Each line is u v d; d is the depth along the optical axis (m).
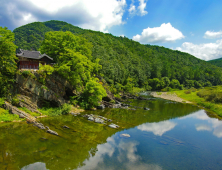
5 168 13.25
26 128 22.78
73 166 14.61
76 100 39.75
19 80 30.30
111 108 45.00
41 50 47.03
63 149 17.62
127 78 97.19
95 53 75.94
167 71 150.25
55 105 35.16
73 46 45.59
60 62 38.25
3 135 19.89
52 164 14.58
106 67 73.81
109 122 30.06
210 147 21.56
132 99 69.75
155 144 21.16
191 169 15.65
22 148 17.02
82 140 20.48
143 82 117.12
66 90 38.56
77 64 36.56
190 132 27.77
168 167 15.70
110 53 110.06
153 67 143.75
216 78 173.75
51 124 25.58
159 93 95.94
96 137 21.98
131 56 159.25
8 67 28.50
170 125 31.67
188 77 155.88
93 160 15.95
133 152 18.36
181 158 17.78
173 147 20.67
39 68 33.94
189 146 21.47
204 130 29.31
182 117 39.56
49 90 33.62
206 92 73.06
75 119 29.70
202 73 173.38
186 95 83.31
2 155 15.34
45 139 19.66
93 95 40.84
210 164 16.86
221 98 56.62
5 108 27.27
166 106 55.31
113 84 73.00
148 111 44.41
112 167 14.91
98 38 137.62
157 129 28.22
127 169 14.76
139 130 26.75
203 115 42.94
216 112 46.84
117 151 18.34
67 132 22.75
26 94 30.84
